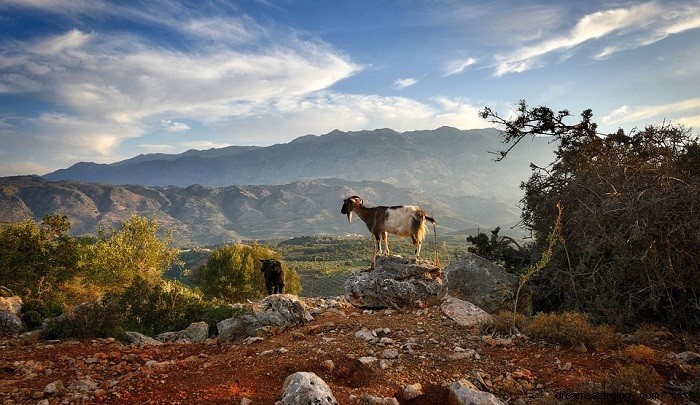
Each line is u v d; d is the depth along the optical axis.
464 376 6.05
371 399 4.95
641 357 6.41
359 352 6.85
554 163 14.41
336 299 13.00
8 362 6.91
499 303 9.88
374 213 12.07
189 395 5.16
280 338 8.20
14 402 5.22
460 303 9.29
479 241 14.89
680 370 6.20
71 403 5.03
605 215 9.64
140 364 6.91
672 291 8.83
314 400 4.40
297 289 39.69
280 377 5.84
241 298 30.70
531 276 10.55
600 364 6.43
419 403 5.42
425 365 6.43
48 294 16.20
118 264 22.23
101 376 6.26
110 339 8.81
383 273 11.15
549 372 6.16
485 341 7.45
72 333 9.08
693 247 8.33
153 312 12.25
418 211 11.80
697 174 10.91
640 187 9.84
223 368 6.27
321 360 6.46
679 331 8.30
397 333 8.04
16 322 10.32
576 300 9.70
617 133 13.43
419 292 10.59
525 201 14.28
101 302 11.88
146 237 25.38
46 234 17.38
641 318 9.04
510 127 15.59
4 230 16.52
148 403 4.94
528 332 7.68
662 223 8.41
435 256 12.09
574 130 14.54
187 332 10.71
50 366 6.75
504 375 6.16
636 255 8.69
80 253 18.47
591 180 11.34
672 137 12.04
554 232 9.51
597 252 9.62
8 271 15.46
